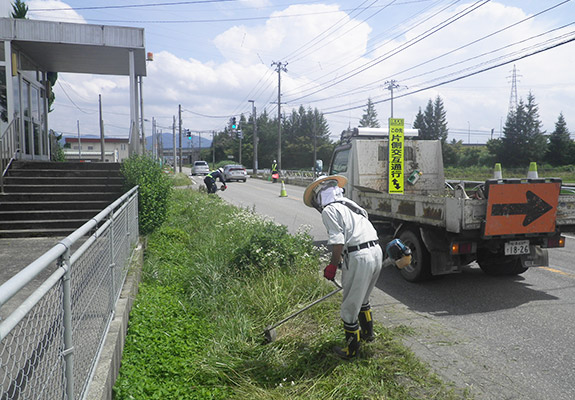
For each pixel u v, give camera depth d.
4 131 9.52
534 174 5.95
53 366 1.88
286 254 6.01
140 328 3.87
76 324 2.29
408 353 3.57
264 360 3.59
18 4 13.81
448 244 5.49
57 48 10.34
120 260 4.28
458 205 4.99
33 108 11.55
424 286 5.86
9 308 3.72
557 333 4.14
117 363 3.09
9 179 8.59
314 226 11.32
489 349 3.80
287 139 102.00
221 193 22.88
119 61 11.76
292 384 3.17
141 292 4.92
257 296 4.94
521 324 4.39
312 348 3.72
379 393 3.02
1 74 9.59
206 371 3.35
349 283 3.48
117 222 4.08
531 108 68.38
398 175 7.96
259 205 16.61
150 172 7.95
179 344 3.74
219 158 114.19
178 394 2.98
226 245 6.78
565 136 66.44
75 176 9.12
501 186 4.94
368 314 3.80
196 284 5.48
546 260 5.66
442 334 4.14
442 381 3.19
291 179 35.03
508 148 68.81
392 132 7.87
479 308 4.90
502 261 5.93
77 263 2.35
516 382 3.22
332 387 3.11
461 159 75.56
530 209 5.09
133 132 10.49
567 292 5.47
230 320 4.32
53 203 8.09
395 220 6.69
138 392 2.86
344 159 8.59
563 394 3.05
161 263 6.45
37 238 7.33
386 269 6.84
